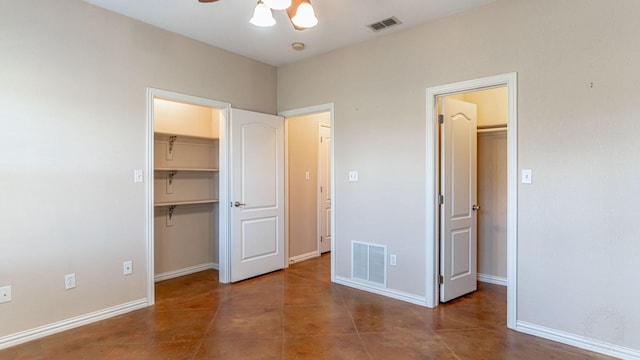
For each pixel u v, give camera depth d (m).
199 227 4.67
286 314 3.18
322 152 5.60
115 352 2.50
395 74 3.57
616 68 2.41
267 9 2.12
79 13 2.94
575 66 2.56
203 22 3.37
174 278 4.32
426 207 3.36
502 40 2.90
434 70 3.30
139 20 3.32
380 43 3.69
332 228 4.16
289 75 4.59
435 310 3.27
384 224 3.68
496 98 3.98
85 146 2.97
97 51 3.04
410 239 3.48
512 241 2.84
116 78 3.17
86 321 2.97
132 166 3.28
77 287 2.93
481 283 4.11
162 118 4.26
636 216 2.35
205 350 2.53
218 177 4.70
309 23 2.08
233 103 4.18
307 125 5.31
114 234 3.16
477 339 2.70
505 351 2.51
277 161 4.60
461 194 3.63
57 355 2.46
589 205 2.52
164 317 3.12
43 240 2.75
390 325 2.95
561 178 2.63
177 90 3.63
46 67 2.76
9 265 2.59
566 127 2.60
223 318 3.09
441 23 3.25
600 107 2.47
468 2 2.96
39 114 2.72
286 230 4.78
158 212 4.23
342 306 3.38
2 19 2.55
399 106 3.54
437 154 3.38
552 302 2.68
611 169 2.43
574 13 2.56
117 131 3.17
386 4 3.00
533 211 2.75
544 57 2.70
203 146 4.67
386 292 3.67
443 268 3.44
